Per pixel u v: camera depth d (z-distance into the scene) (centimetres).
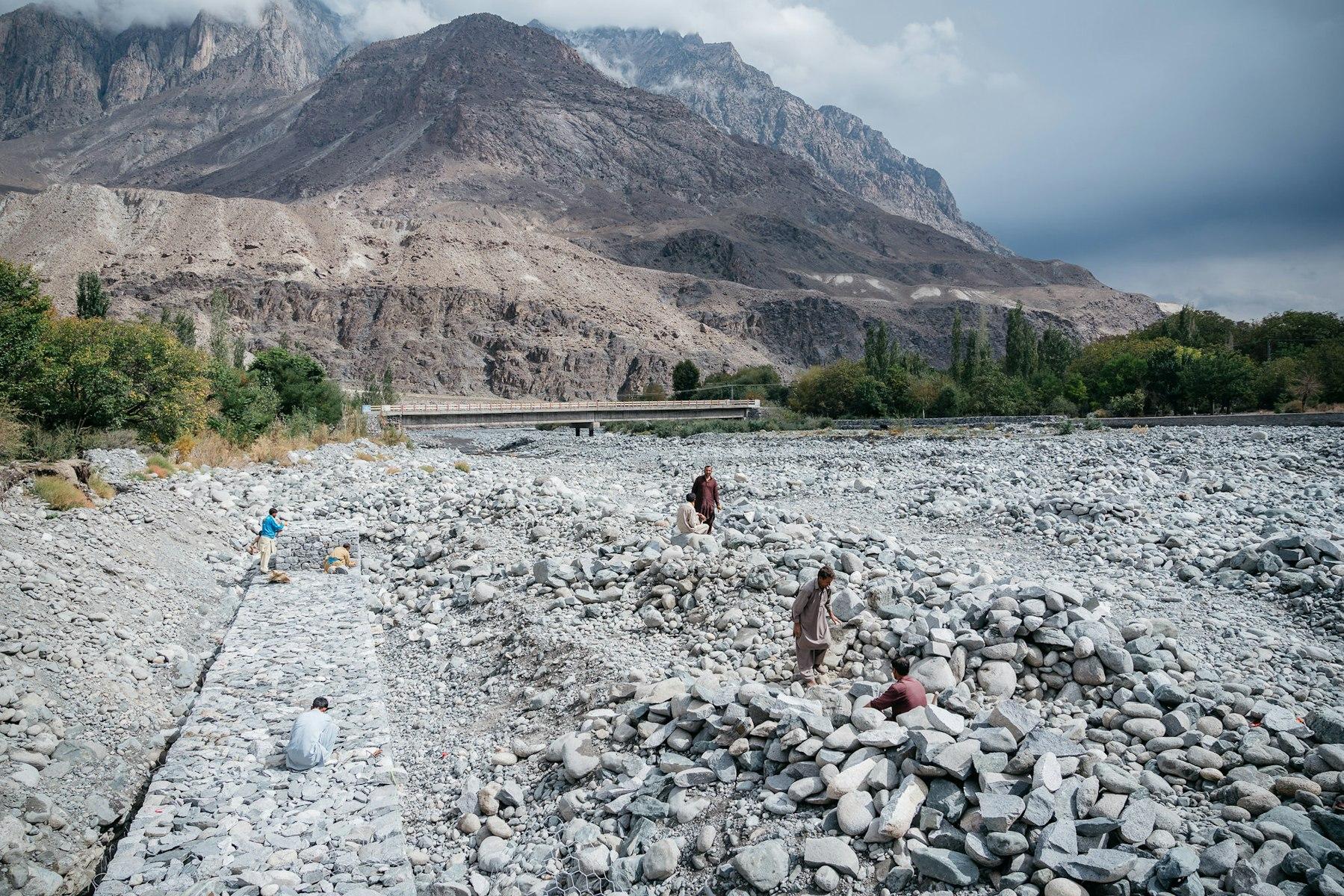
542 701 1154
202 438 3061
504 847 873
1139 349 8562
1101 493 2259
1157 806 696
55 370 2431
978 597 1130
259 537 1864
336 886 718
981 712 876
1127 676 935
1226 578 1370
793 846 754
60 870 804
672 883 768
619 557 1548
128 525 1703
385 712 1076
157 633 1325
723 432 8544
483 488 2480
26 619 1131
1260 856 626
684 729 948
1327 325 8338
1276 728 795
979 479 2614
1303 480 2441
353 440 4778
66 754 937
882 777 775
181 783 876
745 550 1453
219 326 5866
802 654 1056
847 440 6234
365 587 1761
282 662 1251
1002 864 678
